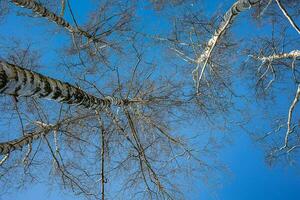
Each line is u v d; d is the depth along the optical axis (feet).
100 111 23.39
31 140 22.61
